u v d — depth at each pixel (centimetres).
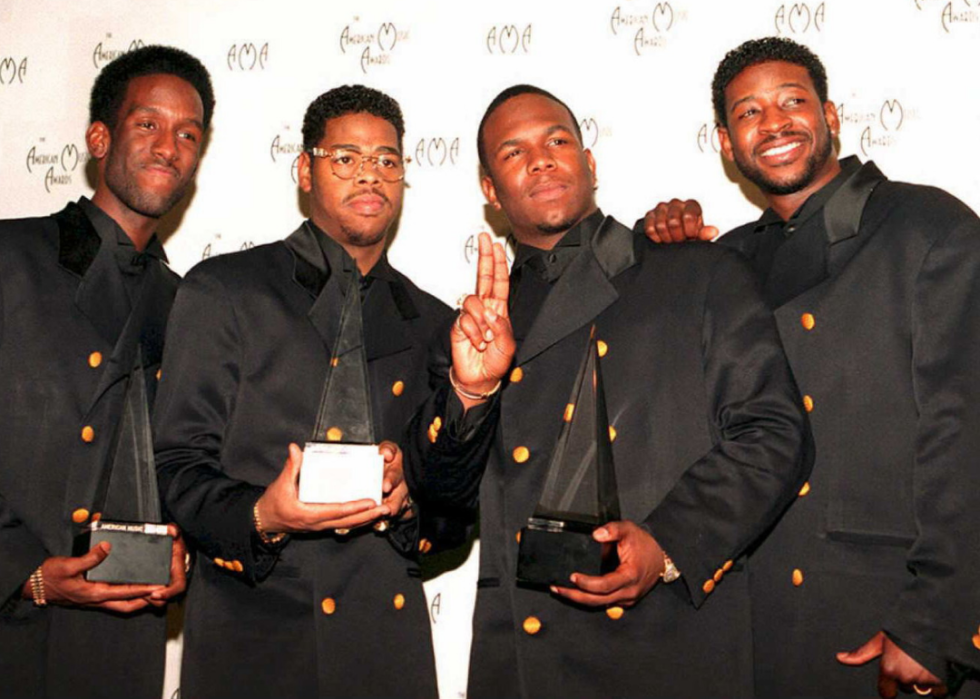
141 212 260
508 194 242
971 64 296
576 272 231
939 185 296
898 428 220
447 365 240
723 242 267
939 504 211
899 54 299
